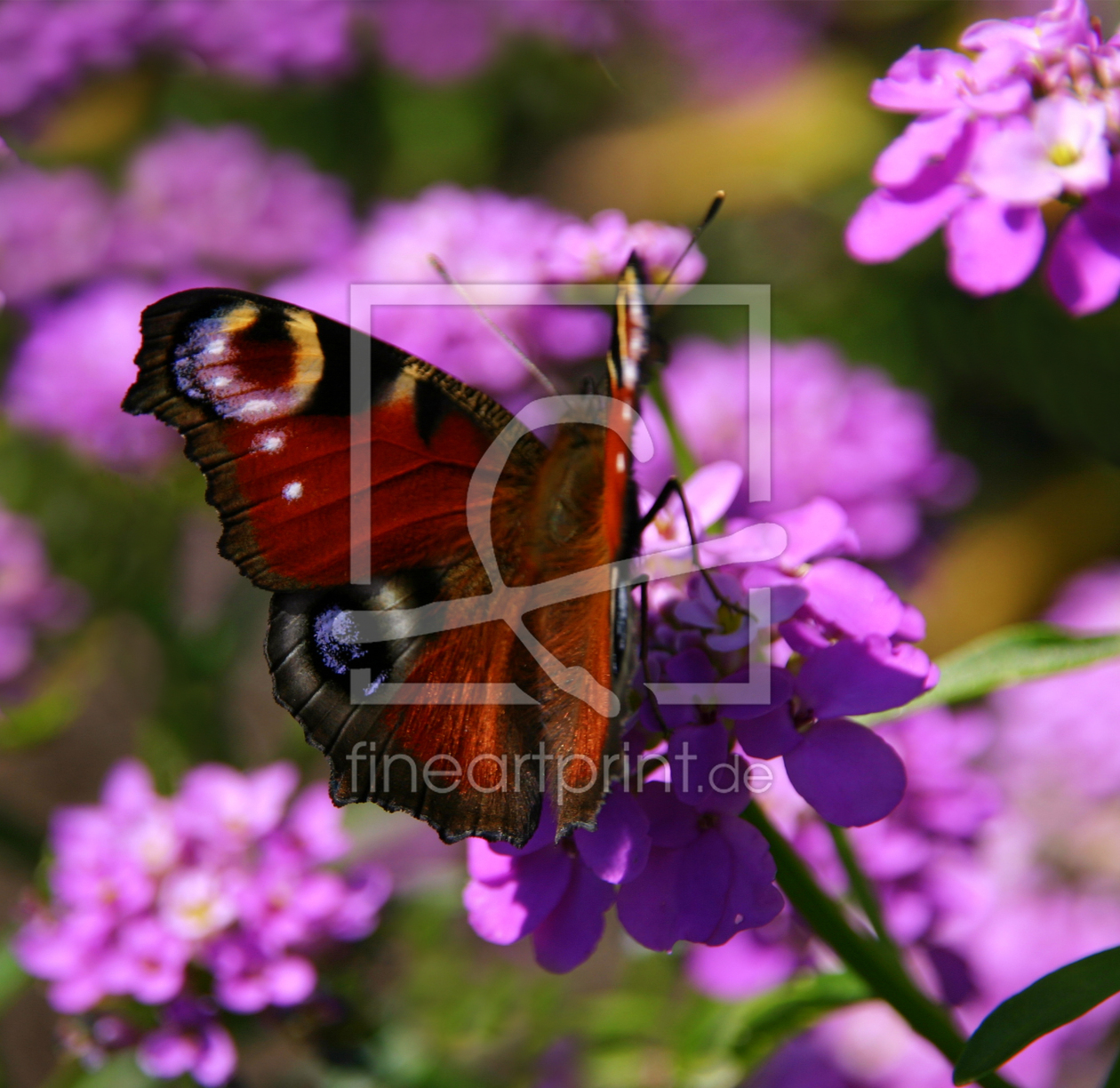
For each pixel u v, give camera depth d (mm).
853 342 525
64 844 365
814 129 543
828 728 310
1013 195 320
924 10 569
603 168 559
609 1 570
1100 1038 390
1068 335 486
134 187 481
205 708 409
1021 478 527
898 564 429
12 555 413
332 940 358
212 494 317
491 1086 382
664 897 308
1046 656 322
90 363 409
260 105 595
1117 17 506
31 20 525
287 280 464
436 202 402
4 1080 417
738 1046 341
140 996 351
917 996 323
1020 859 399
